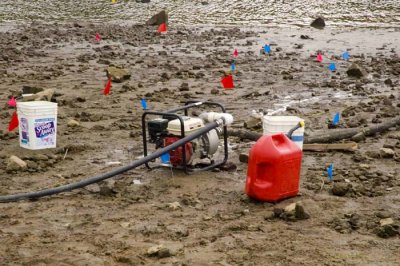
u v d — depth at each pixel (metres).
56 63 18.48
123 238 6.67
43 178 8.55
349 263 6.11
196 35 24.94
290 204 7.51
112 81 15.57
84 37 24.33
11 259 6.20
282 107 12.85
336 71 16.97
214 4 36.22
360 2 35.88
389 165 9.12
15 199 7.71
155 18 28.41
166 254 6.23
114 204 7.65
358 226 6.96
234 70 17.06
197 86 15.04
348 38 23.77
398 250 6.39
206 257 6.23
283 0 37.12
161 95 14.00
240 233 6.79
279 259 6.19
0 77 16.23
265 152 7.51
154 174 8.70
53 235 6.75
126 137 10.54
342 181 8.41
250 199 7.72
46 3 38.19
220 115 8.84
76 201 7.74
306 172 8.80
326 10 33.19
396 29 26.47
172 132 8.65
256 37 24.16
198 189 8.14
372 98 13.62
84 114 12.07
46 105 9.75
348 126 11.05
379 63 18.16
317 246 6.47
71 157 9.48
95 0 39.19
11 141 10.30
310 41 23.08
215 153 9.34
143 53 20.42
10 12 34.19
